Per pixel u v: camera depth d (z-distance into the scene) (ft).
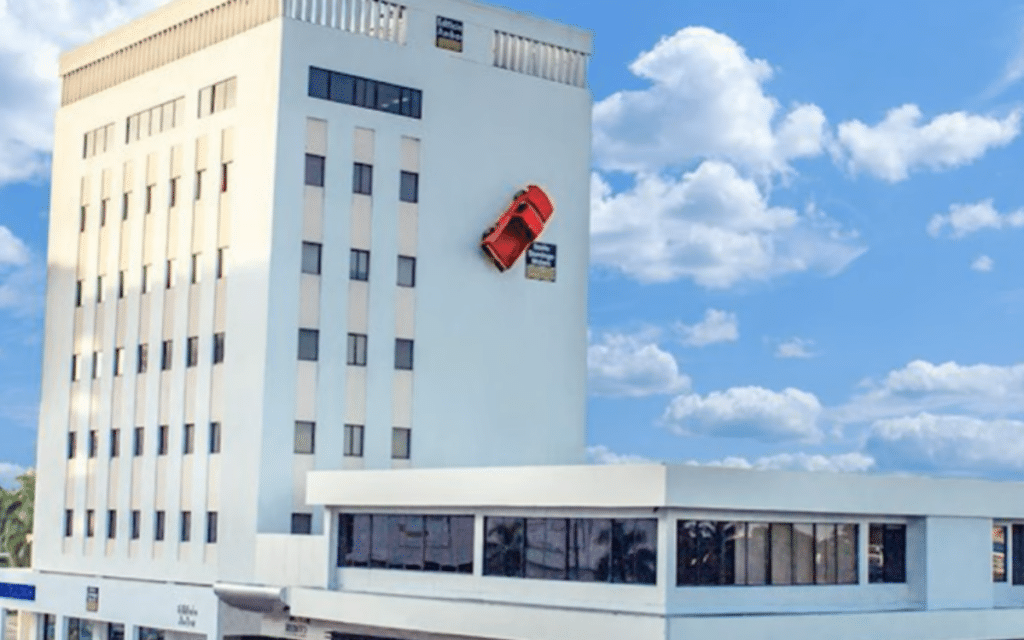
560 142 237.25
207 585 212.43
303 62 214.07
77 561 243.40
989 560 182.70
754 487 159.43
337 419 213.25
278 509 207.92
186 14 231.71
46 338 256.32
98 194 247.29
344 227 215.92
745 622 155.53
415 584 181.16
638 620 152.15
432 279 222.89
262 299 209.87
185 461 221.25
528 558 168.45
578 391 235.61
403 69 222.48
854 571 171.01
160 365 229.04
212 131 223.30
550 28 238.07
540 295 233.14
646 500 153.69
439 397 222.07
